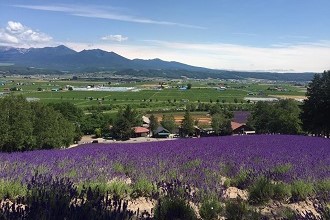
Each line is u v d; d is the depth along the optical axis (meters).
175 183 8.48
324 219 6.64
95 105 156.25
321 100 53.41
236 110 142.62
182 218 6.89
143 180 9.28
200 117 121.38
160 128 93.19
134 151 15.66
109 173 10.24
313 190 9.06
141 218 6.25
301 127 58.91
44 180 8.38
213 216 7.30
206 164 11.78
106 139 84.88
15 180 8.98
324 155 14.12
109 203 6.19
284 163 12.03
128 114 90.00
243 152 14.85
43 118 33.78
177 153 14.70
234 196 9.16
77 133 70.75
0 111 29.83
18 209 5.37
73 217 5.41
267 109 73.12
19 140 29.73
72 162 12.07
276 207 8.32
